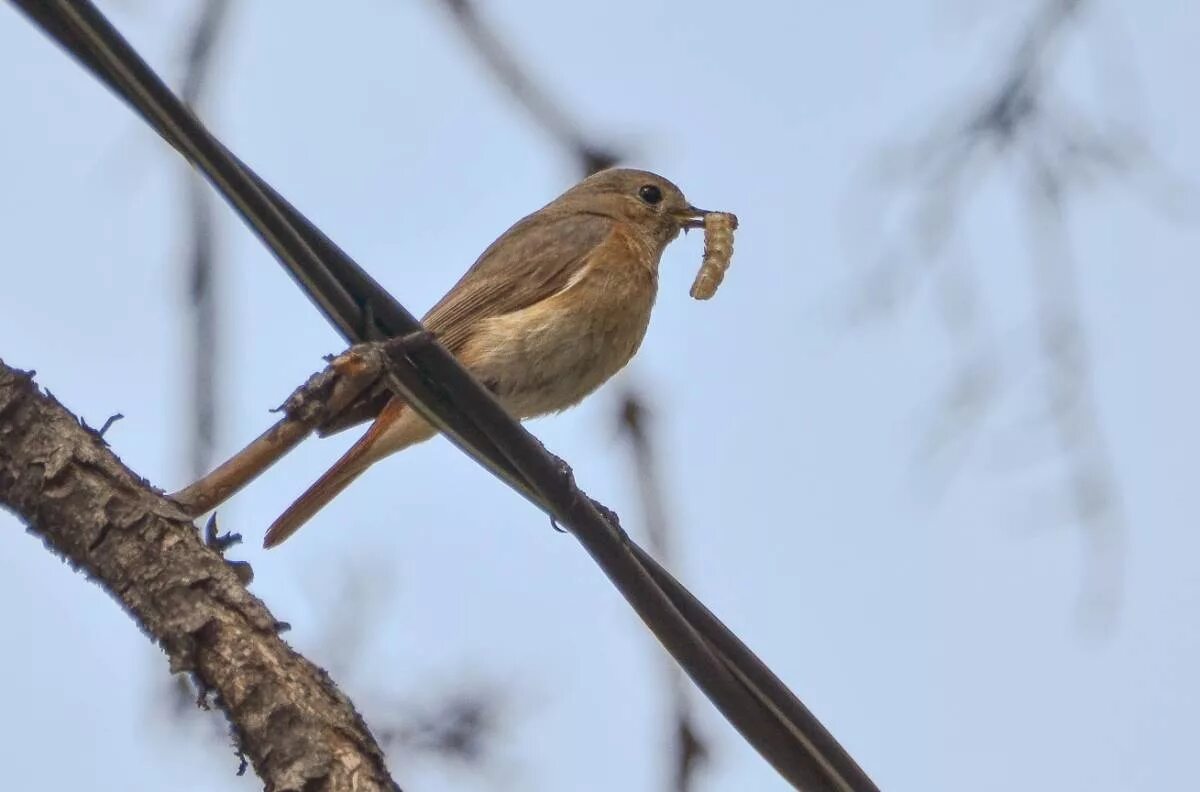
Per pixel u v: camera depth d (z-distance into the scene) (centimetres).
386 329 662
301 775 569
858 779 743
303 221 630
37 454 602
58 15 526
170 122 561
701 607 720
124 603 597
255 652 587
